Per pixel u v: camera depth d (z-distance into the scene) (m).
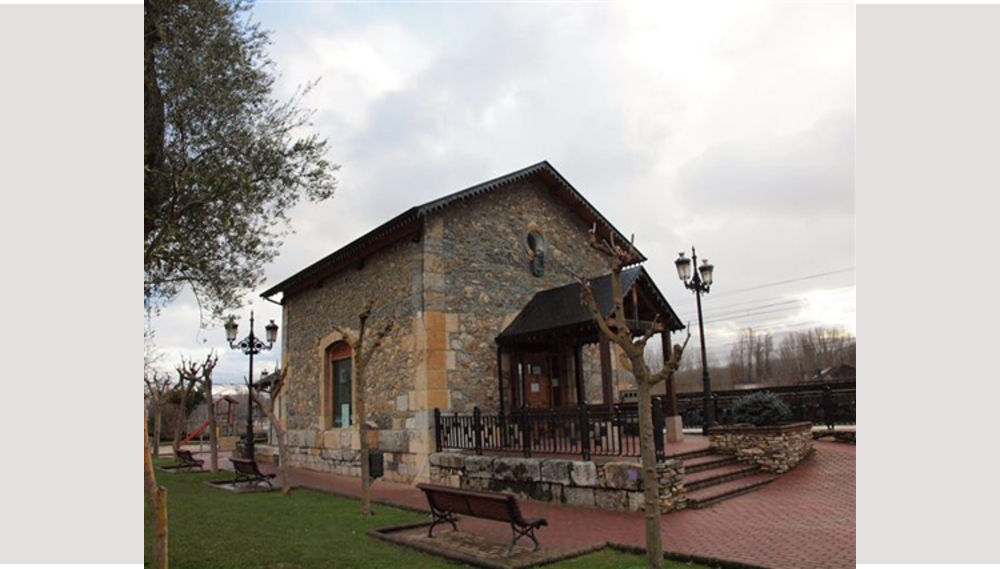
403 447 12.10
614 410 9.63
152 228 6.57
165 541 4.44
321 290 15.66
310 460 15.43
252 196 7.45
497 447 11.02
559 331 11.05
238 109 7.12
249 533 7.36
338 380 14.83
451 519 7.34
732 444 11.24
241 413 36.16
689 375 44.69
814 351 46.88
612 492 8.54
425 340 11.69
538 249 13.92
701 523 7.44
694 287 14.93
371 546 6.67
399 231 12.39
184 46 6.68
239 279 7.84
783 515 7.62
